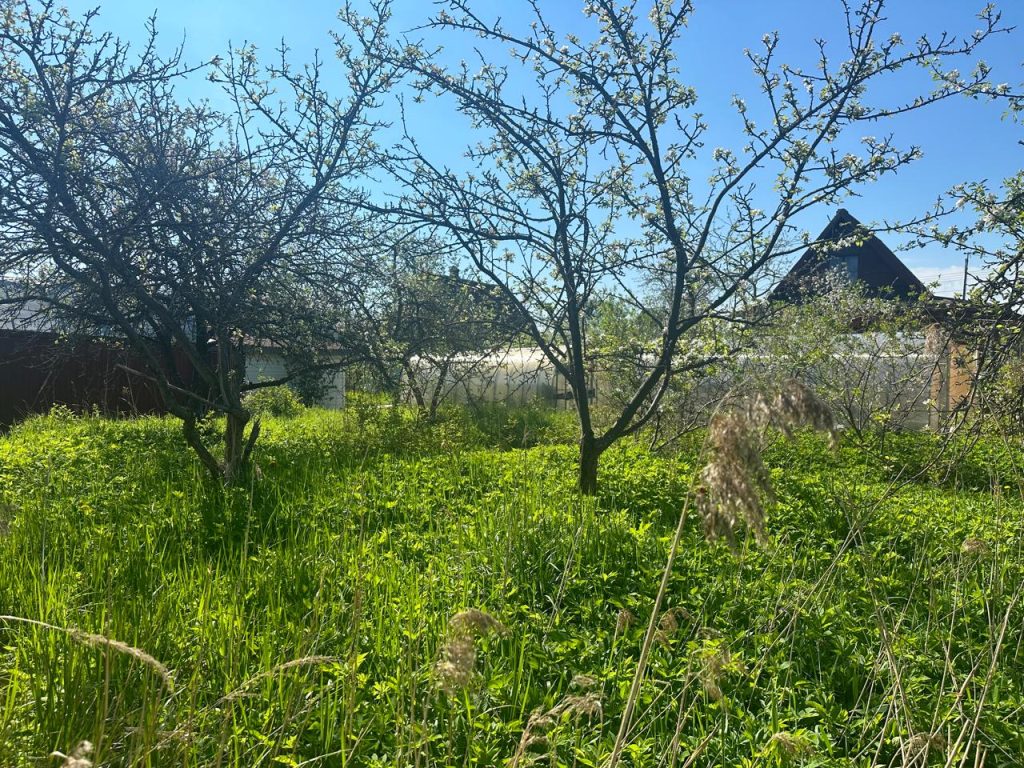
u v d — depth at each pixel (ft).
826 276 32.83
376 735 9.41
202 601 12.21
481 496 21.70
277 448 31.12
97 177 21.36
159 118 21.52
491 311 23.56
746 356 21.80
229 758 8.65
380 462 27.40
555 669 11.15
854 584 14.64
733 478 5.32
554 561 15.12
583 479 22.08
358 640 11.41
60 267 20.84
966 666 11.60
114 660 9.77
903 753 8.37
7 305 26.63
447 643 5.92
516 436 40.70
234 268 23.81
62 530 16.93
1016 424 20.83
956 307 22.49
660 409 28.22
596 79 20.61
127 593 13.16
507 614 12.28
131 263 22.49
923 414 40.91
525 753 8.34
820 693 10.65
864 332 30.71
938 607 13.33
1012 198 20.34
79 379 50.47
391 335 26.96
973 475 26.68
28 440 33.06
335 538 16.11
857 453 29.53
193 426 23.09
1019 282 20.86
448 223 21.33
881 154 19.76
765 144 20.53
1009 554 16.11
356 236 24.62
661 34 20.11
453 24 20.31
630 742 9.53
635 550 15.81
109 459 27.68
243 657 10.78
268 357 31.37
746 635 11.87
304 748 9.13
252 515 18.74
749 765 8.85
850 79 19.61
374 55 21.52
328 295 25.31
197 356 23.12
